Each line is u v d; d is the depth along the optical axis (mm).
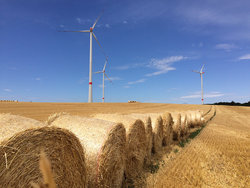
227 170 6285
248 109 50969
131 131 5527
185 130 11852
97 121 4875
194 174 5707
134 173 5523
